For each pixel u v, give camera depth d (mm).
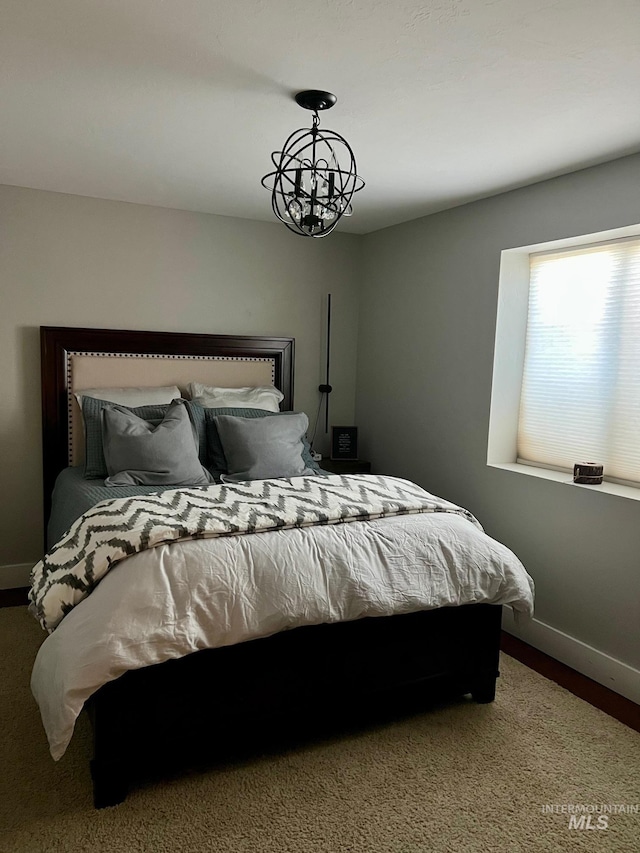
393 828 1935
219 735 2164
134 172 3205
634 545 2742
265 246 4293
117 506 2455
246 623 2074
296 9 1639
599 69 1940
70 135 2658
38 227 3621
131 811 1979
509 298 3445
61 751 1813
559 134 2488
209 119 2438
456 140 2588
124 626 1926
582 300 3189
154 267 3955
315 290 4496
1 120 2490
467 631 2588
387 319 4344
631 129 2412
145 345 3916
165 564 2094
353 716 2418
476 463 3611
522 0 1569
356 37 1780
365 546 2387
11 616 3383
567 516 3059
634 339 2938
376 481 3045
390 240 4281
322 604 2188
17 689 2660
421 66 1946
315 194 2188
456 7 1609
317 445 4637
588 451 3193
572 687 2836
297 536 2340
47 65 1997
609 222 2795
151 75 2059
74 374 3723
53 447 3727
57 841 1850
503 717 2562
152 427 3361
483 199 3492
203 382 4094
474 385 3600
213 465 3613
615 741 2414
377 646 2408
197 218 4051
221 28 1748
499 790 2117
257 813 1983
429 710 2605
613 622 2846
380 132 2514
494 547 2611
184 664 2068
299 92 2158
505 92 2121
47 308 3699
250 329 4305
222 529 2250
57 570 2244
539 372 3463
